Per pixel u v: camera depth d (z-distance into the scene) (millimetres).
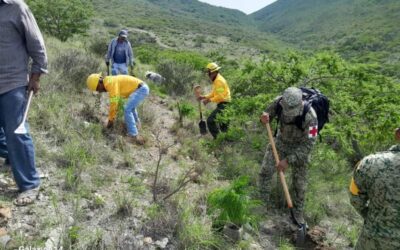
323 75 6746
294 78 6793
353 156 6918
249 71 7184
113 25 83812
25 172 3871
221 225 4027
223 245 3869
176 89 10711
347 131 6148
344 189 6035
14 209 3631
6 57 3594
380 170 2631
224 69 10555
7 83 3629
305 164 4582
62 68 7746
